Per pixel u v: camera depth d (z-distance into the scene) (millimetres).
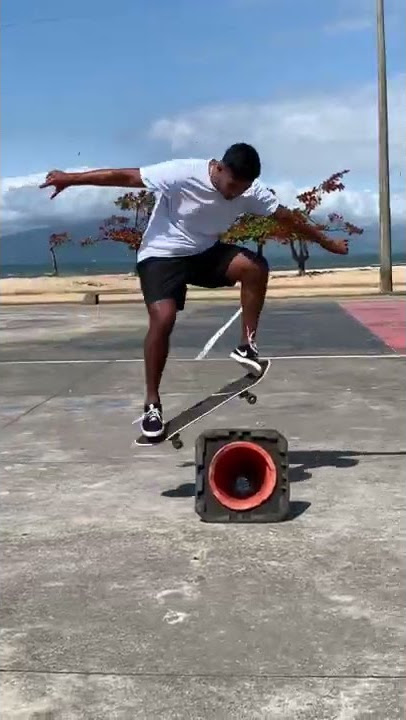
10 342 14688
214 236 5012
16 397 8844
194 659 3092
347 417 7324
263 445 4715
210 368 10680
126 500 5043
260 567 3938
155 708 2775
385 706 2758
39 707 2793
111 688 2902
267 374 9953
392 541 4234
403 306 21156
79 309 24250
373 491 5094
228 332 15438
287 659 3076
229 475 4773
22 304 27203
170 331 5004
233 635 3270
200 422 7242
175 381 9664
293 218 5121
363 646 3158
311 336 14391
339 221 48906
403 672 2971
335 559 4012
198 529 4477
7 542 4352
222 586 3732
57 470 5770
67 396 8836
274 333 15031
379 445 6266
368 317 18062
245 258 5047
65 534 4457
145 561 4047
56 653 3154
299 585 3723
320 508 4785
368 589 3664
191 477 5527
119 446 6453
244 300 5117
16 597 3662
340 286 36188
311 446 6281
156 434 5023
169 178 4805
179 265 4977
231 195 4840
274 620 3389
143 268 5023
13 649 3188
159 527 4531
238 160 4715
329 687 2879
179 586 3744
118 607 3541
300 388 8906
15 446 6508
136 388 9227
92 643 3227
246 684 2910
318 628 3312
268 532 4406
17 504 5004
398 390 8672
